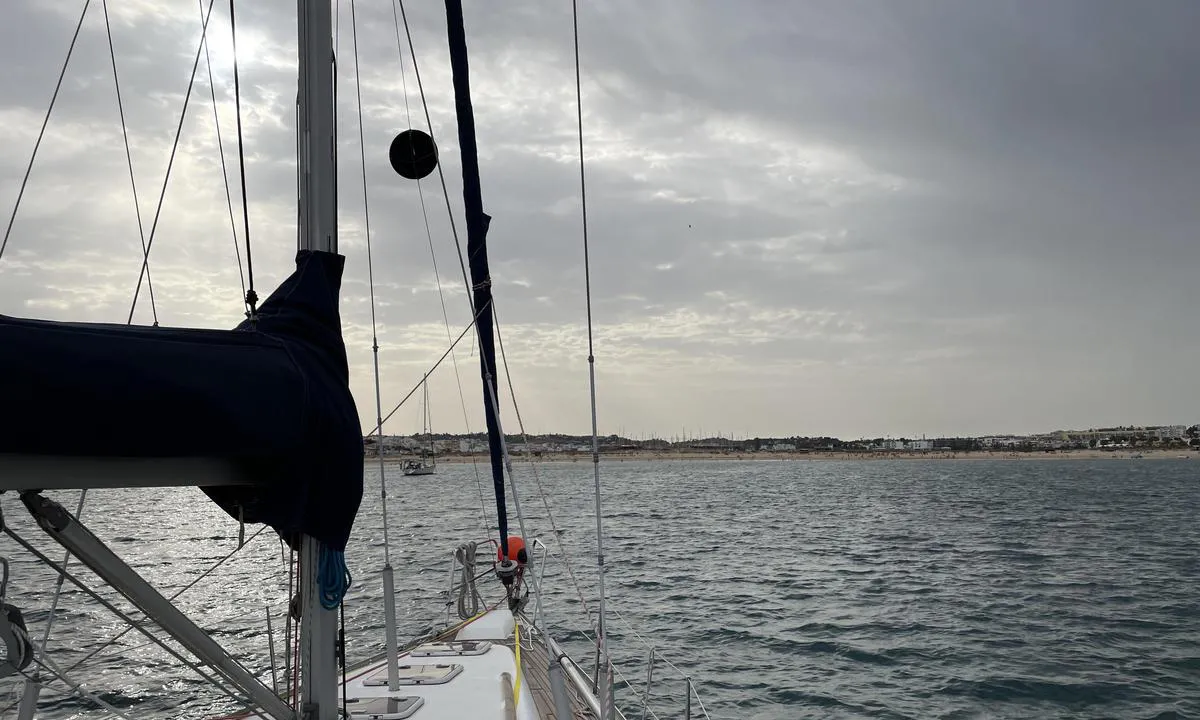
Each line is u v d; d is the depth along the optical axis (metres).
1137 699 13.84
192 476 2.65
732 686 14.38
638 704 13.27
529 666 7.61
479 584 22.31
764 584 26.27
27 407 2.21
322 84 3.29
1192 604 22.48
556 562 31.97
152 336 2.61
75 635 14.20
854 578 27.67
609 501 74.69
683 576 27.94
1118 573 28.69
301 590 3.19
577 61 4.51
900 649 17.22
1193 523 49.28
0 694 10.44
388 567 5.65
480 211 5.20
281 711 3.07
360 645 14.30
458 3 5.20
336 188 3.33
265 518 2.93
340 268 3.29
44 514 2.33
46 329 2.38
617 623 19.58
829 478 142.88
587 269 4.36
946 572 29.19
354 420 3.06
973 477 140.50
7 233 5.04
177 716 10.42
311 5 3.29
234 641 14.77
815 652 16.92
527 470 161.75
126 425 2.37
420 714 5.34
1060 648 17.36
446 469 180.75
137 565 25.69
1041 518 53.94
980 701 13.74
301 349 3.00
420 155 5.26
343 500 2.98
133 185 5.77
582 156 4.45
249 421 2.61
